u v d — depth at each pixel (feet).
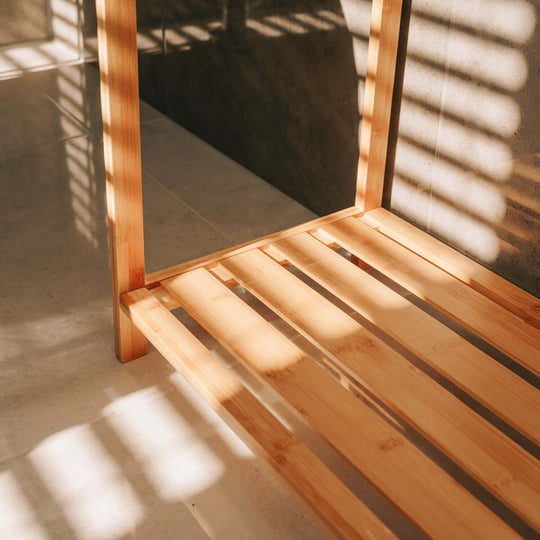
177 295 6.02
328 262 6.47
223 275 6.50
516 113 6.10
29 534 5.00
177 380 6.29
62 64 12.00
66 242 7.96
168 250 7.89
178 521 5.13
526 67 5.89
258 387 6.21
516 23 5.83
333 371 6.36
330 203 8.25
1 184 8.91
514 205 6.43
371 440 4.83
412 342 5.65
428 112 6.82
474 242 6.93
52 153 9.64
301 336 6.77
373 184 7.18
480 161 6.55
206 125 9.86
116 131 5.49
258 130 8.92
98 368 6.38
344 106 7.57
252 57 8.55
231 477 5.46
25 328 6.77
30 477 5.39
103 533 5.03
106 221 8.37
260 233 8.20
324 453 5.61
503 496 4.51
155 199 8.75
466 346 5.63
